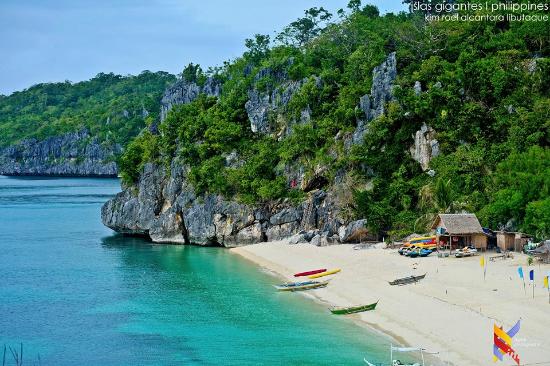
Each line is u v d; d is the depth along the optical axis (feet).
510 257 279.28
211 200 412.16
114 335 219.82
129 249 397.19
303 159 409.49
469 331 195.42
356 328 215.92
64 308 253.03
